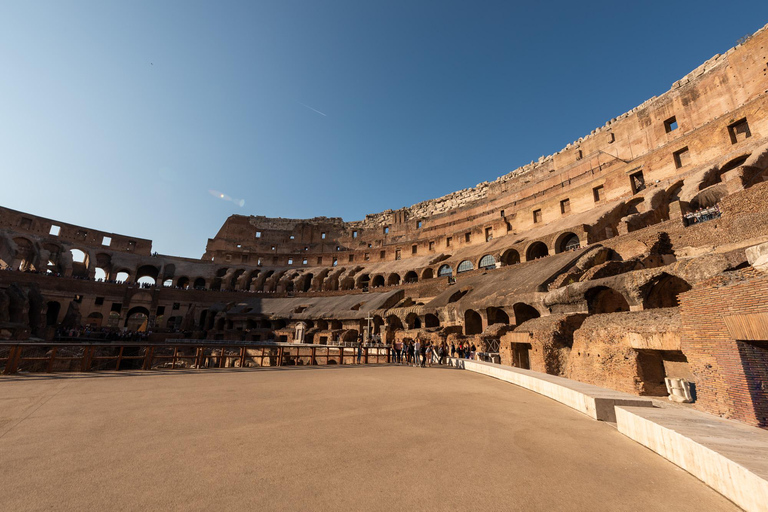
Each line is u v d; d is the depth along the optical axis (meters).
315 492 4.37
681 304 10.66
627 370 13.58
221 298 67.12
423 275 61.28
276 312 55.81
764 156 26.34
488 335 24.36
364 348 31.22
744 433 5.49
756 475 3.84
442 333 29.80
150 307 61.75
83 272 67.44
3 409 8.20
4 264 54.28
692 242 22.69
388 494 4.35
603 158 52.41
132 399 9.68
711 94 42.75
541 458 5.68
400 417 8.24
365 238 90.25
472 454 5.82
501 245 50.88
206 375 14.98
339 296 60.69
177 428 7.00
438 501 4.20
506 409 9.28
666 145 40.28
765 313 7.80
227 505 4.00
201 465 5.16
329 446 6.10
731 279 9.48
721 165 31.67
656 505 4.18
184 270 73.31
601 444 6.41
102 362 30.23
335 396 10.73
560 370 17.38
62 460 5.25
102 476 4.72
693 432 5.51
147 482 4.57
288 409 8.84
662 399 12.27
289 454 5.68
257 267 79.56
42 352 27.81
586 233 35.69
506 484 4.70
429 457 5.65
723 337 9.00
